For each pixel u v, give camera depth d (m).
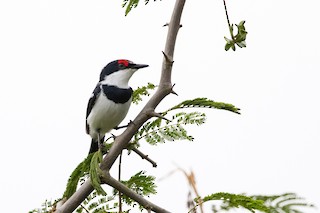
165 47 5.48
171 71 5.49
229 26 5.49
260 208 4.46
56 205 5.56
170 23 5.48
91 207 5.54
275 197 4.66
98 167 5.33
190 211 3.41
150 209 5.11
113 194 5.64
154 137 5.92
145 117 5.49
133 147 5.93
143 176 5.96
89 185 5.31
